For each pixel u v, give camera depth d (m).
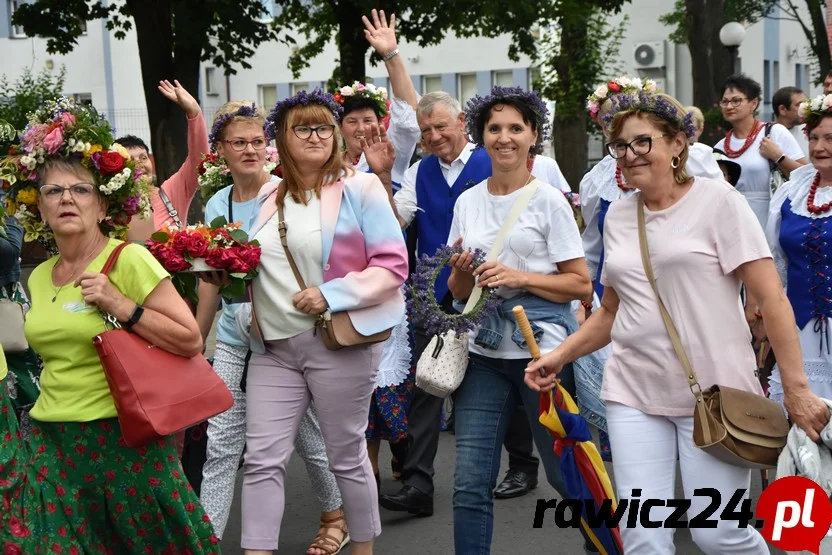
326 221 4.41
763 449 3.72
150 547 3.90
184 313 3.81
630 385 3.93
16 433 3.84
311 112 4.39
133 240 5.39
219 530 5.02
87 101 3.96
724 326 3.79
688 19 21.38
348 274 4.39
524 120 4.57
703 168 6.21
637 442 3.90
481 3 20.89
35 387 5.04
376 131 5.88
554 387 4.30
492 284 4.39
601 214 6.26
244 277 4.27
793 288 5.47
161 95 18.45
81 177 3.83
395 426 5.96
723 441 3.68
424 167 6.07
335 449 4.59
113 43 36.88
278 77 39.09
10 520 3.70
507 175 4.63
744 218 3.73
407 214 6.09
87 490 3.82
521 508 6.03
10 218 5.08
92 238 3.90
